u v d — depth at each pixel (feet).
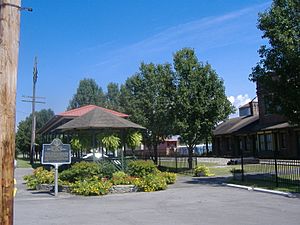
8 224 13.94
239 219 32.09
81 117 72.23
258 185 54.49
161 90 95.30
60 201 47.24
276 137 124.77
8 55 14.33
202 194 48.98
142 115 110.11
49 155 53.06
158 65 113.29
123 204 43.27
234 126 150.30
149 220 32.83
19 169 120.26
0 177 13.88
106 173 62.03
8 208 13.99
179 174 82.74
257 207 37.83
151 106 109.50
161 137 110.93
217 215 34.22
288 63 52.37
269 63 54.95
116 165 66.08
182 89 87.45
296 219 31.48
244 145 146.20
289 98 53.98
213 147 164.96
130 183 56.08
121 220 33.32
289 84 54.29
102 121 68.39
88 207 41.73
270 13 53.78
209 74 89.66
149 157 118.52
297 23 51.47
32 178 64.49
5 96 14.15
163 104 93.71
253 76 57.98
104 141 67.36
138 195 51.06
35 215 37.04
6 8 14.52
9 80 14.29
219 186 57.62
